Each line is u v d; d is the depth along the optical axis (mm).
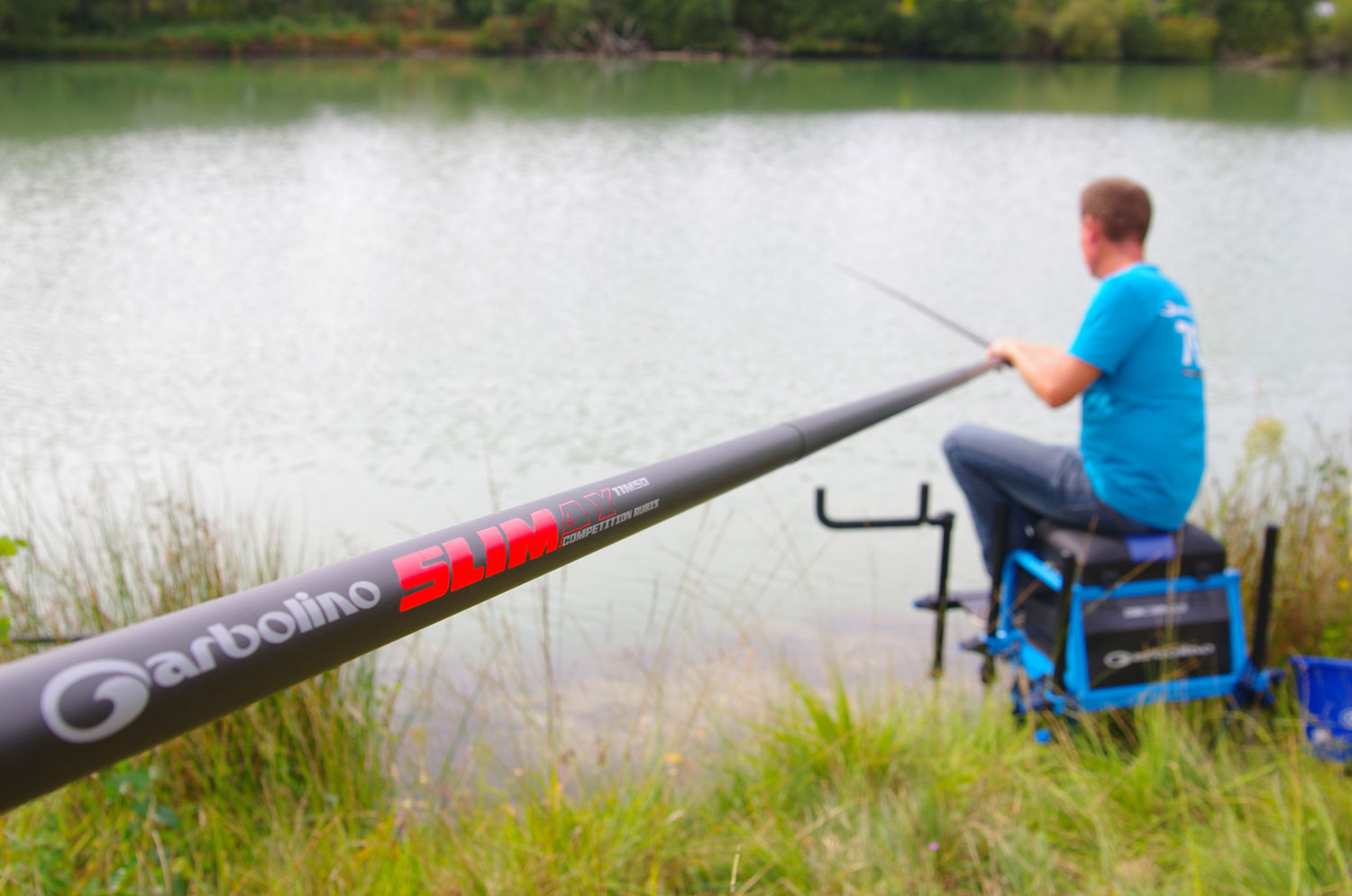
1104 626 2834
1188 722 2865
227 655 542
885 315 9789
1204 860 2168
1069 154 21531
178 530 3102
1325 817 2207
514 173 18469
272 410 7008
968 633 3988
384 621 652
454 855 2289
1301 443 5871
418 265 11781
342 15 51906
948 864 2258
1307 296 10195
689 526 5125
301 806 2486
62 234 12859
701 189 17156
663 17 54781
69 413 6875
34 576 3146
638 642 3877
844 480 5734
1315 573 3348
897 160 20531
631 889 2199
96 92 31062
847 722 2740
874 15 56750
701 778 2740
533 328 9234
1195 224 13891
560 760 2754
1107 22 57219
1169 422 2830
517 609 4176
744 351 8586
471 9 55125
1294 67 59656
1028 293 10672
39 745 457
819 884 2170
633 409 7102
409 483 5766
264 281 10914
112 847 2301
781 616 4172
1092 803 2396
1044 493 3025
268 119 25312
